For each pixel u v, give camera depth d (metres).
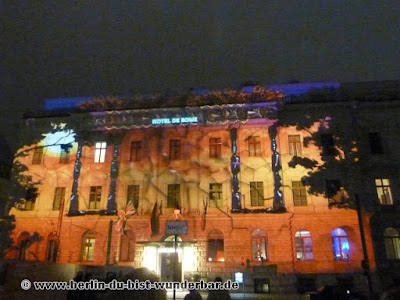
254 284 31.62
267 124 36.47
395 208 32.91
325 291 21.86
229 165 35.91
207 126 37.28
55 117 39.69
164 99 38.47
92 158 37.97
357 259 31.59
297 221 33.28
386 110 35.97
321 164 34.94
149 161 37.06
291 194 34.31
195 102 37.62
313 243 32.56
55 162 38.41
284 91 40.56
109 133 38.34
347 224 32.75
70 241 35.09
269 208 33.81
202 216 34.31
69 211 35.94
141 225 34.84
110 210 35.47
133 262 33.94
